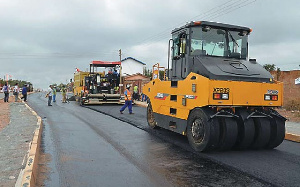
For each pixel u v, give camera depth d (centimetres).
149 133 924
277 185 471
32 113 1375
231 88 657
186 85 740
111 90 2220
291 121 1210
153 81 978
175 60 829
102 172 528
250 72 705
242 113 695
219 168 561
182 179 496
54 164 573
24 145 671
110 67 2280
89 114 1473
